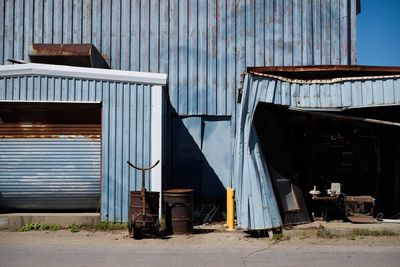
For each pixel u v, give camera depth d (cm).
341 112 1162
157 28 1562
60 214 1192
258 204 1069
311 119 1254
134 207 1053
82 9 1565
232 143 1421
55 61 1435
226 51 1559
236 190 1122
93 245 961
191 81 1547
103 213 1182
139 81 1205
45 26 1558
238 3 1572
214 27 1564
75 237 1050
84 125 1211
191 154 1528
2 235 1070
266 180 1093
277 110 1218
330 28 1588
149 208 1050
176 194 1089
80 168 1203
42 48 1386
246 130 1102
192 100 1541
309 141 1270
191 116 1538
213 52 1555
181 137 1533
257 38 1566
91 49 1391
